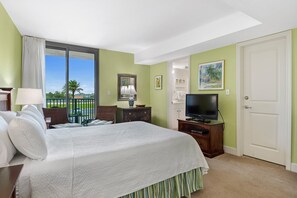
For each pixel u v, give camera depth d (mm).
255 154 3086
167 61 4832
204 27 3072
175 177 1848
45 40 3797
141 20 2818
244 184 2182
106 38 3723
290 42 2527
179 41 3586
